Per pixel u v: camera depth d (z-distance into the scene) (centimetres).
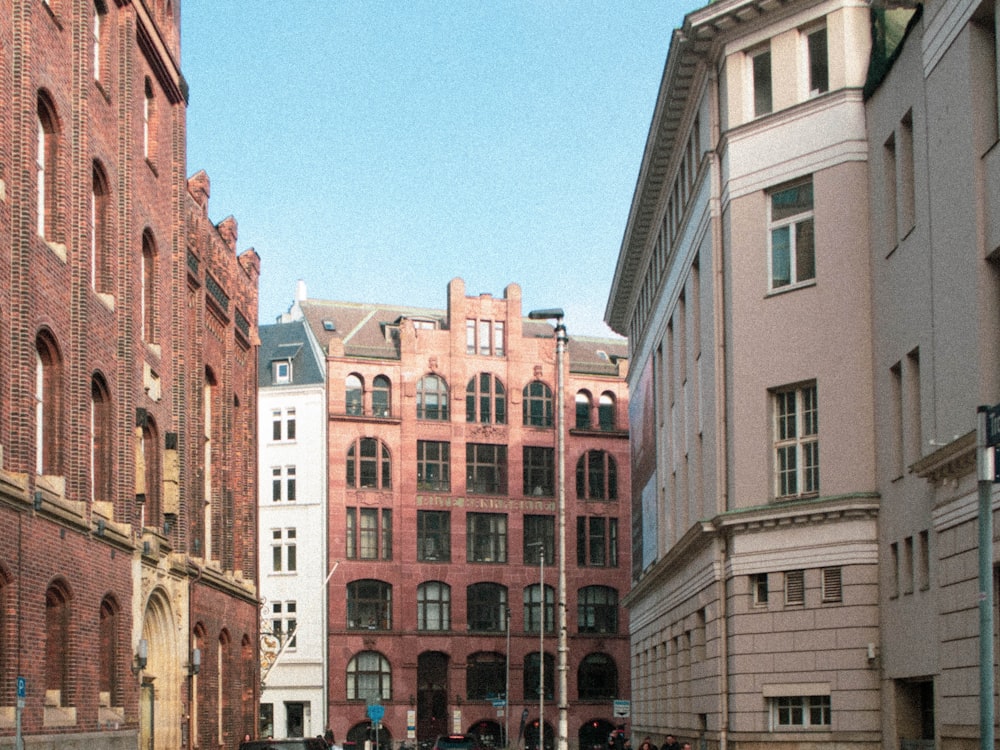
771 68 3769
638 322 6431
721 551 3838
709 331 4081
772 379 3666
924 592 3067
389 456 9400
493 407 9688
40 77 2816
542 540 9638
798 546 3528
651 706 5809
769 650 3562
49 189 2942
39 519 2712
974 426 2644
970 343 2683
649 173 5222
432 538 9394
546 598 9575
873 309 3475
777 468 3666
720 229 3956
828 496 3488
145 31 3681
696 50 3994
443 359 9625
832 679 3409
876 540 3397
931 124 2919
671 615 5031
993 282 2633
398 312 10212
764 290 3712
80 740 2889
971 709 2648
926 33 2947
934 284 2895
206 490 4694
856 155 3541
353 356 9462
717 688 3853
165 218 3950
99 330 3209
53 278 2881
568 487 9750
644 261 6066
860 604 3381
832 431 3509
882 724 3322
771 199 3744
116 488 3328
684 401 4838
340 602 9100
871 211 3497
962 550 2719
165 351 3919
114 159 3384
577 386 9925
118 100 3459
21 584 2600
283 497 9331
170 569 3897
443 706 9225
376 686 9106
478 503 9500
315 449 9312
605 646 9638
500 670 9369
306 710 9019
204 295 4522
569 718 9431
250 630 5272
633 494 6638
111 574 3238
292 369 9512
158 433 3809
